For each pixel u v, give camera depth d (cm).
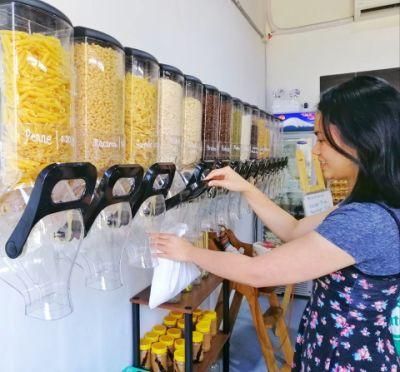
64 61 56
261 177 171
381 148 86
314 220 127
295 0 328
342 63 319
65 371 106
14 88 50
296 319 278
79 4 100
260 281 91
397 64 302
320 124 98
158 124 82
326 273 87
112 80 66
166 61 148
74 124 60
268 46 341
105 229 70
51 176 49
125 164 67
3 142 50
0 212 52
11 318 87
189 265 110
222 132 121
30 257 55
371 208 86
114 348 130
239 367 214
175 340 152
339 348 94
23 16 50
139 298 138
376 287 90
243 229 287
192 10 172
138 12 129
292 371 114
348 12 311
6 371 86
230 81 231
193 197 97
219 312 206
